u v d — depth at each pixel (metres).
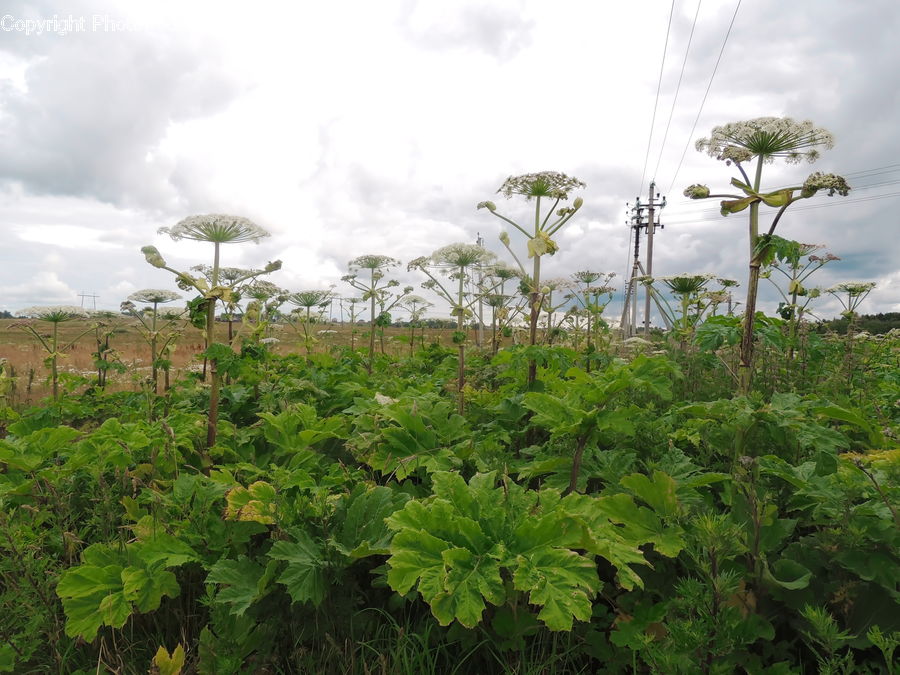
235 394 6.20
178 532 3.18
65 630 2.67
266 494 3.16
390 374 8.91
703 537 2.12
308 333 10.82
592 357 6.92
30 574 2.75
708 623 2.03
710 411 3.19
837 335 7.65
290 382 6.46
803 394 5.32
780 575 2.63
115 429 4.17
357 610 2.82
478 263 7.12
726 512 3.17
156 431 4.30
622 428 3.06
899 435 3.13
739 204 3.88
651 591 2.79
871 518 2.62
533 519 2.56
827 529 2.61
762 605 2.61
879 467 2.76
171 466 4.08
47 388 10.23
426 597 2.21
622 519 2.82
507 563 2.33
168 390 6.55
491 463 3.91
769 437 3.45
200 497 3.37
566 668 2.58
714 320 5.78
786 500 3.18
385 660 2.43
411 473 4.10
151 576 2.82
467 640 2.56
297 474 3.41
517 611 2.56
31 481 3.86
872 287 7.78
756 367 6.01
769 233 3.65
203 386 6.84
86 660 2.81
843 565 2.45
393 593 2.85
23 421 5.98
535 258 5.36
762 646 2.53
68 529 3.65
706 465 3.51
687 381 5.84
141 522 3.21
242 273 7.77
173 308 8.28
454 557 2.31
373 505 3.08
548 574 2.25
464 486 2.74
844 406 4.58
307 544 2.79
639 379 3.50
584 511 2.69
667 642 2.19
